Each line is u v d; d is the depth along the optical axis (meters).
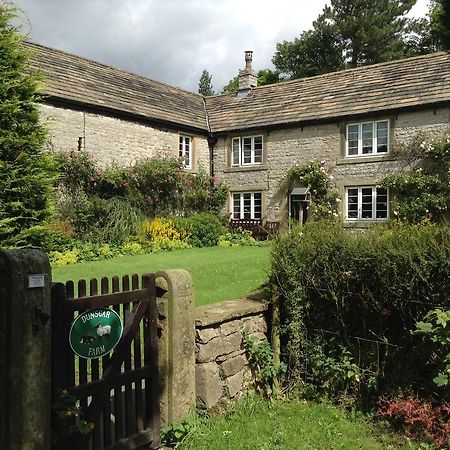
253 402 4.48
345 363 4.45
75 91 15.58
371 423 4.16
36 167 8.70
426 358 4.05
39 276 2.87
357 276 4.34
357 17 33.59
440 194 14.64
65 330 3.15
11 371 2.74
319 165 17.19
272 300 4.88
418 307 4.03
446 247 3.84
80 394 3.24
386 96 16.16
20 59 8.78
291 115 18.16
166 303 3.84
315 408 4.46
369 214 16.41
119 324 3.49
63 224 13.30
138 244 13.83
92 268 10.02
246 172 19.30
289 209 18.05
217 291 7.19
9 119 8.39
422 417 3.87
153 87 20.17
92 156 15.80
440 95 14.80
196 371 4.13
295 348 4.80
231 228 19.05
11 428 2.74
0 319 2.78
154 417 3.75
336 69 34.59
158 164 17.23
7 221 8.12
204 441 3.76
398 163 15.66
